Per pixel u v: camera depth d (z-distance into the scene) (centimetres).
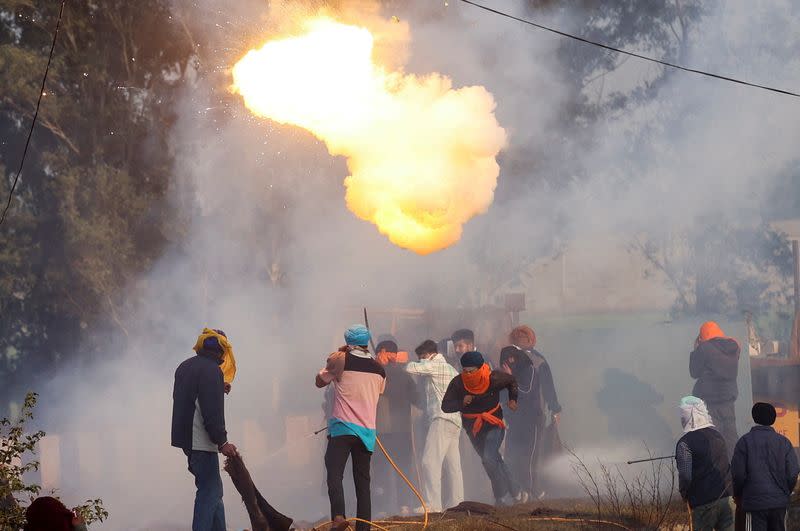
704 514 3031
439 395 3859
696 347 4112
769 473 3000
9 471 2923
